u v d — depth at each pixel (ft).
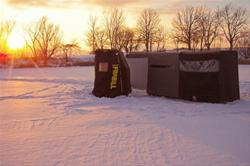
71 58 209.67
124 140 19.88
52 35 221.05
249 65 145.18
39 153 17.61
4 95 43.27
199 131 22.02
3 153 17.66
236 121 25.21
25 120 26.16
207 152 17.53
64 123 24.90
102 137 20.58
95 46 218.79
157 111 29.86
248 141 19.57
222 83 34.04
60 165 15.80
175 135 20.98
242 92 43.16
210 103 34.30
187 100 36.88
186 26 209.46
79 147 18.57
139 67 43.60
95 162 16.14
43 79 73.82
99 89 40.70
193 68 36.01
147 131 22.04
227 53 34.78
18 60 195.62
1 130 22.75
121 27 240.73
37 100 38.29
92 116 27.68
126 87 40.34
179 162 16.05
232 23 226.99
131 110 30.58
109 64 39.83
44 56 213.05
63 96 41.60
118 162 16.10
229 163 15.89
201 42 207.10
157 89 41.19
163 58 40.09
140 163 15.93
